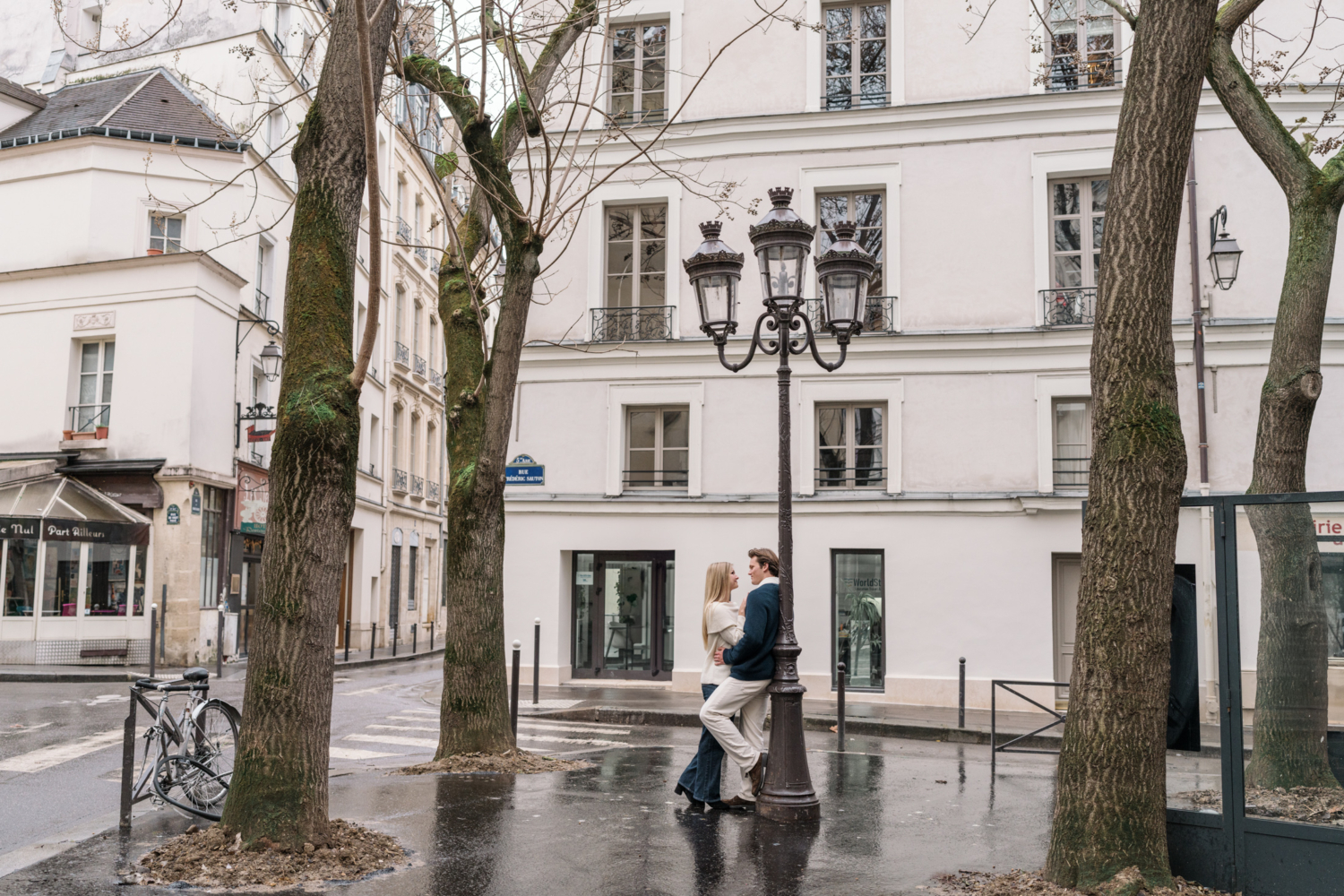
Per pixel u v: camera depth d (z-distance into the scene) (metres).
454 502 9.78
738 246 17.92
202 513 22.44
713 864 6.05
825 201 17.94
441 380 40.84
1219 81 8.82
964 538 16.73
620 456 18.14
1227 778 5.37
